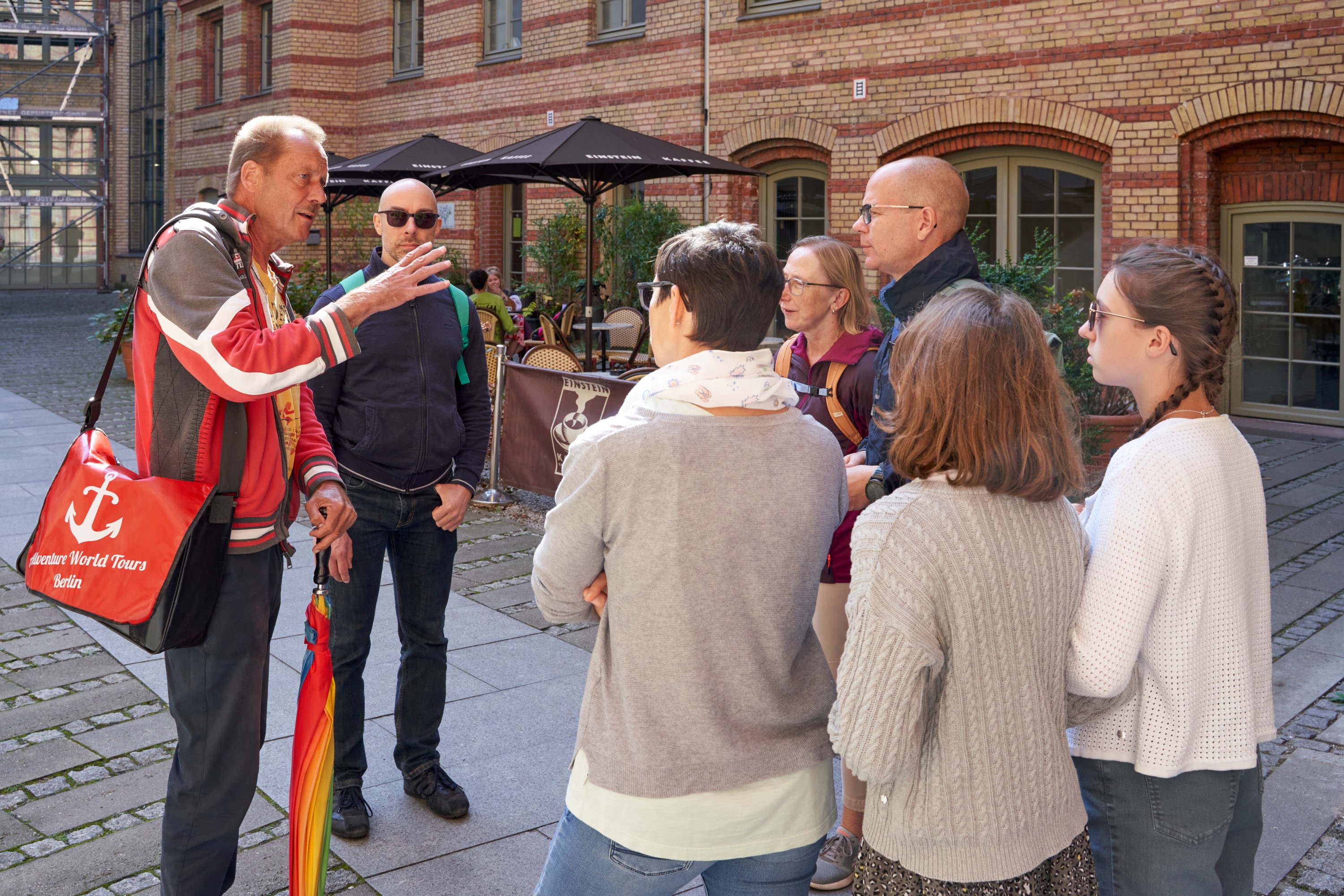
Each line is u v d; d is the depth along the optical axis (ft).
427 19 59.98
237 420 7.98
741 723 6.15
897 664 5.46
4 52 101.09
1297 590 18.99
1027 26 36.32
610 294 49.16
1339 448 31.40
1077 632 6.10
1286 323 34.78
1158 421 6.61
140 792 11.93
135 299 8.09
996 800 5.69
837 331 10.66
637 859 6.13
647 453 5.95
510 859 10.63
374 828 11.16
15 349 57.98
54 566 7.91
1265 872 10.27
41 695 14.64
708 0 45.29
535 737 13.34
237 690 8.26
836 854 10.23
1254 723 6.59
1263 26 31.55
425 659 11.42
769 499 6.13
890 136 40.16
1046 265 32.27
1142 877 6.56
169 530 7.68
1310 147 32.73
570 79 51.75
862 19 40.47
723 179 45.75
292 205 8.57
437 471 11.12
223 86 75.25
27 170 103.55
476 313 11.73
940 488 5.71
